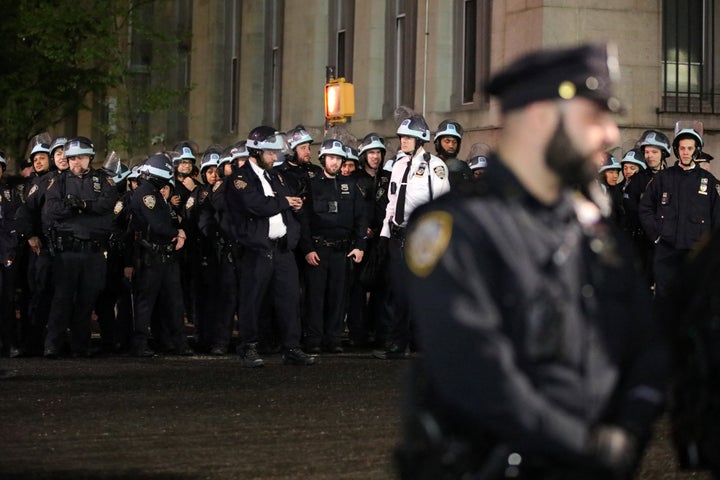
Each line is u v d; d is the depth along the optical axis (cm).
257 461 1061
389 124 3612
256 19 4491
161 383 1619
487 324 414
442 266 420
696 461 549
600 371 440
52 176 2058
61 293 2044
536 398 411
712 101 3200
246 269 1825
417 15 3506
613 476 425
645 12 3111
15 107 4322
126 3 4344
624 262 457
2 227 1730
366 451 1109
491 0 3228
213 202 2134
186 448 1125
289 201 1811
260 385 1593
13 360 2005
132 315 2200
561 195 444
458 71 3381
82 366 1877
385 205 2189
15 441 1160
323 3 4050
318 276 2145
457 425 434
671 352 543
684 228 1939
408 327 1986
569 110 430
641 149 2273
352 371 1769
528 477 425
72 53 4231
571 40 3042
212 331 2212
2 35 4238
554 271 432
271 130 1786
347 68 3894
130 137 4481
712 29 3212
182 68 5091
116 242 2177
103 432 1212
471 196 436
